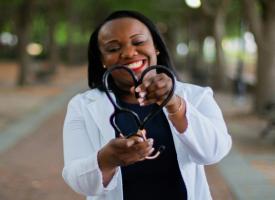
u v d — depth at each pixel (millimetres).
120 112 1939
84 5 40000
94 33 2346
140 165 2137
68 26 41906
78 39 48312
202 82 26125
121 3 31672
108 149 1871
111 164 1906
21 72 23984
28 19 23719
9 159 9312
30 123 13977
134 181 2148
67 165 2104
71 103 2258
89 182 1973
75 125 2193
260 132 12195
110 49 2131
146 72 1874
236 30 39625
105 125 2141
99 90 2232
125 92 2217
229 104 19031
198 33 33906
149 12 35062
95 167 1922
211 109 2174
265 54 14867
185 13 35000
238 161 9094
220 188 7375
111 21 2172
